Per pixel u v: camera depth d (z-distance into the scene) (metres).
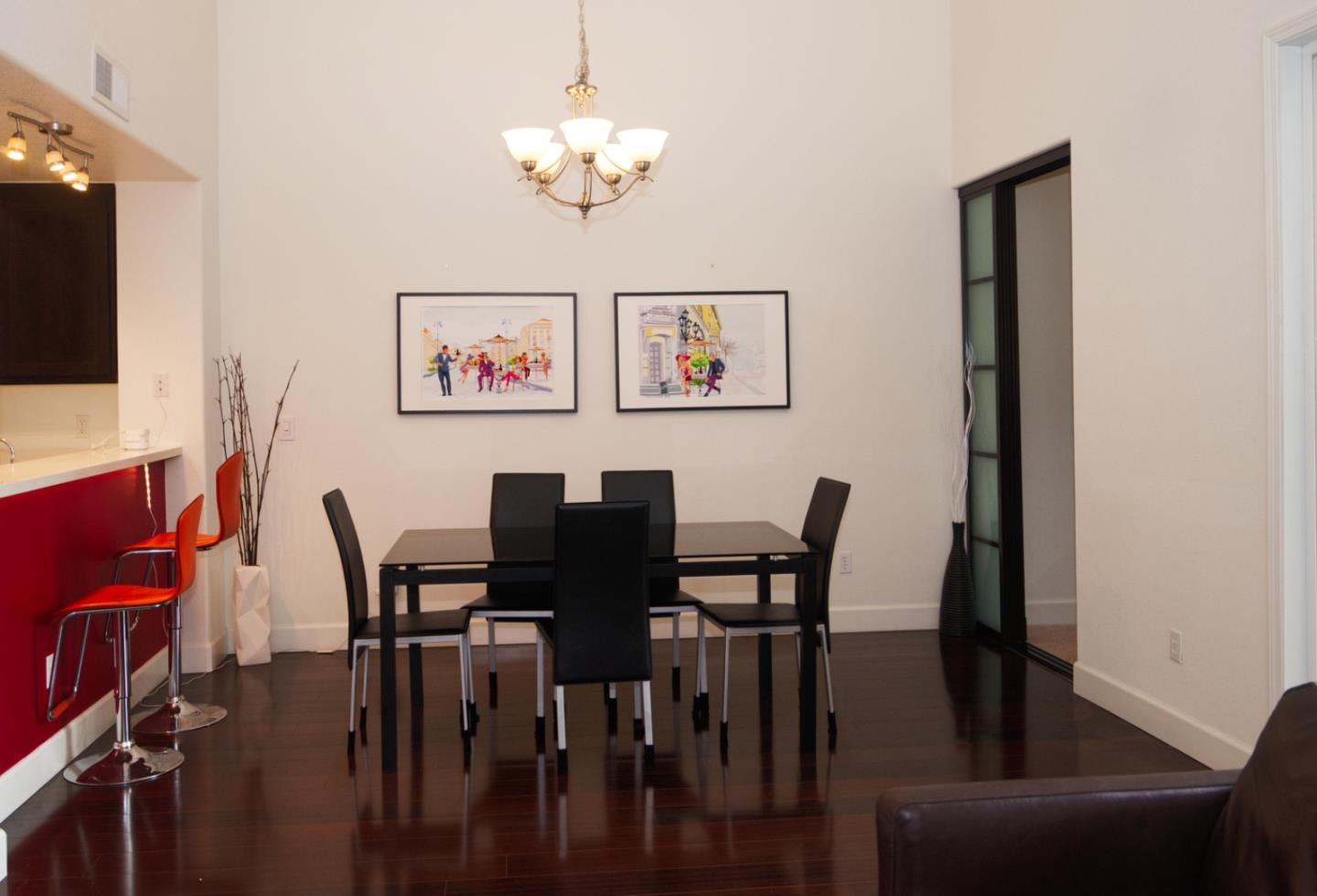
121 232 5.14
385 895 2.87
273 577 5.58
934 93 5.86
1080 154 4.43
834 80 5.80
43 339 5.23
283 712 4.52
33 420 5.59
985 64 5.38
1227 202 3.52
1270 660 3.34
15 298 5.21
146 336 5.17
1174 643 3.87
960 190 5.85
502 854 3.12
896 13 5.82
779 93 5.77
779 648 5.53
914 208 5.87
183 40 4.88
